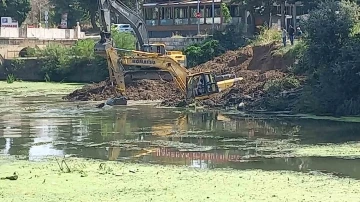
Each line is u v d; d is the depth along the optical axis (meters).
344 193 22.42
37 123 42.75
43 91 69.31
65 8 118.88
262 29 70.81
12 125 41.84
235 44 71.56
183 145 33.56
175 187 23.45
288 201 21.33
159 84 59.81
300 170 26.83
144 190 23.03
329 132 36.91
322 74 44.69
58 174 25.89
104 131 38.91
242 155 30.48
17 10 113.62
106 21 55.97
